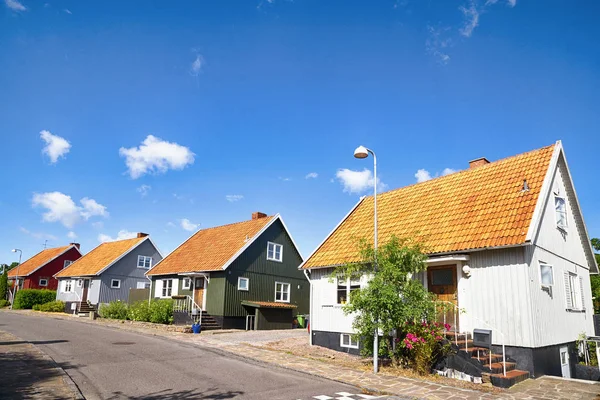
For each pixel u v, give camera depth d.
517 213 13.88
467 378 11.67
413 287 12.45
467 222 15.00
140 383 10.59
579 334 16.14
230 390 10.09
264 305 27.25
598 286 25.70
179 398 9.32
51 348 15.68
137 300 34.09
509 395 10.23
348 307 13.16
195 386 10.40
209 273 28.55
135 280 42.62
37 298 46.31
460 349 12.30
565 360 14.57
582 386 11.21
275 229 32.09
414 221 17.12
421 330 12.46
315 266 18.52
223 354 15.32
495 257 13.52
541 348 12.88
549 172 14.78
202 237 34.69
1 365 12.20
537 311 12.94
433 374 12.22
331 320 17.83
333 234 20.19
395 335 13.06
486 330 13.23
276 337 21.66
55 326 24.53
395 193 20.47
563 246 16.11
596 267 19.88
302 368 13.01
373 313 12.53
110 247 45.88
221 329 26.42
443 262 14.62
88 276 40.94
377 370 12.62
